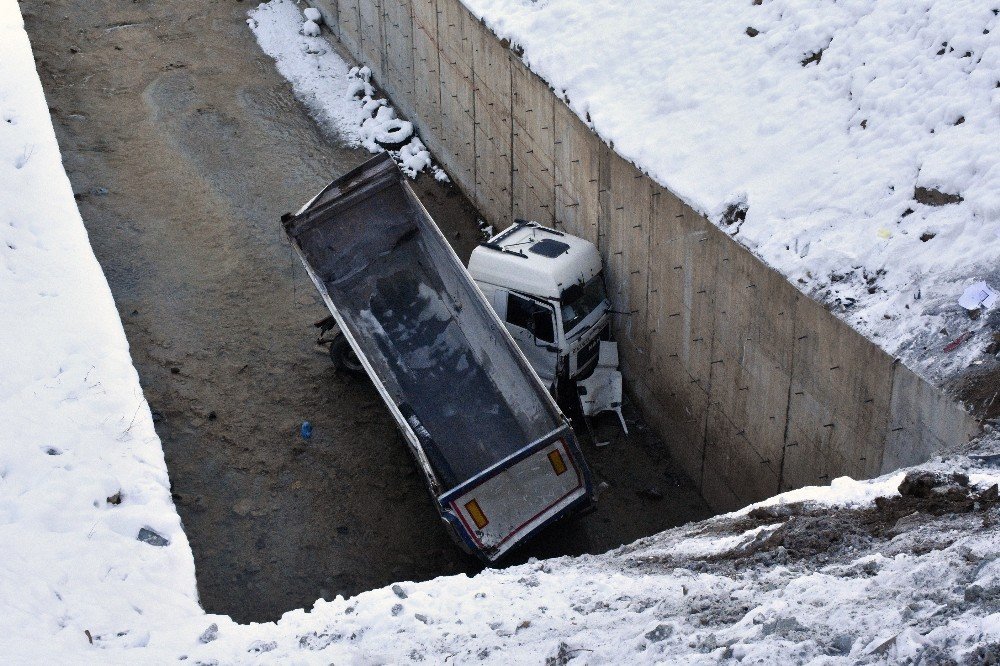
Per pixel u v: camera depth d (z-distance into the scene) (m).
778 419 12.05
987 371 9.58
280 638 8.28
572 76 15.05
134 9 24.28
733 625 6.39
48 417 10.40
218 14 24.22
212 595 12.53
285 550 13.10
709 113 13.77
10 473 9.67
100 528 9.34
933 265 10.78
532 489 12.22
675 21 15.29
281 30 23.70
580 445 14.59
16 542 8.90
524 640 7.15
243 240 18.12
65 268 12.58
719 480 13.57
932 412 9.77
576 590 8.50
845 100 13.09
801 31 14.01
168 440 14.45
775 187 12.38
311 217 14.77
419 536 13.30
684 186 12.84
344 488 13.91
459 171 19.55
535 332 14.29
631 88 14.70
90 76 22.12
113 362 11.30
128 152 20.16
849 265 11.19
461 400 13.45
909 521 8.03
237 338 16.16
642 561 9.35
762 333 11.95
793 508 9.30
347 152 20.53
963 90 12.12
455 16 17.84
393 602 8.77
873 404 10.51
